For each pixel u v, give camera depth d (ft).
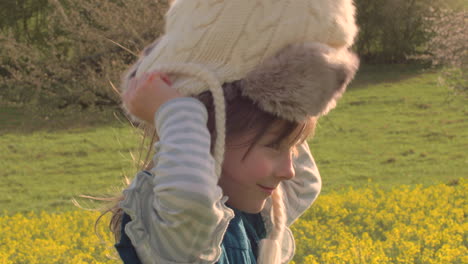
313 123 4.84
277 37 4.32
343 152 57.36
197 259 4.18
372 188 41.19
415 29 100.89
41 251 22.98
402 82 89.56
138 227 4.28
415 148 57.82
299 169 6.04
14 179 50.93
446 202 29.73
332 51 4.35
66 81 72.08
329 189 43.88
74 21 66.85
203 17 4.47
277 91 4.22
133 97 4.40
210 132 4.49
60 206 41.37
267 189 4.72
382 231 26.04
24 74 69.87
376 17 101.14
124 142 61.00
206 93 4.48
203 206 3.95
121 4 68.85
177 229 4.05
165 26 4.89
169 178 3.99
